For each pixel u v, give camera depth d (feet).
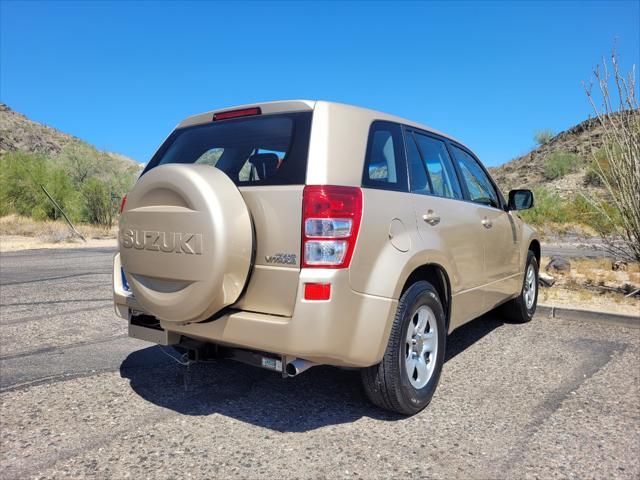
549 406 12.35
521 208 17.95
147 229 10.55
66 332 18.94
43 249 53.26
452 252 13.19
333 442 10.46
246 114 11.89
